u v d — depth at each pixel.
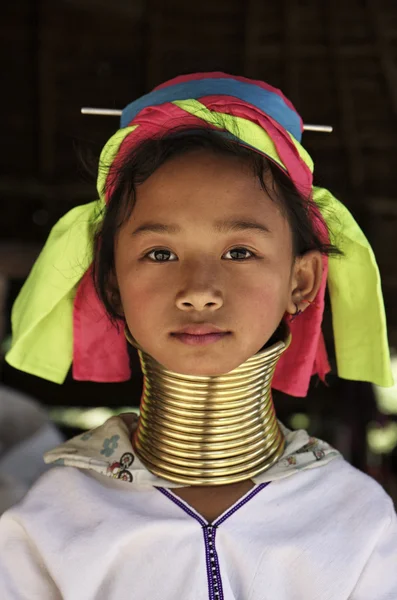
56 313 2.44
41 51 4.79
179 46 4.82
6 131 5.06
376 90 4.89
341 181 5.16
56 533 2.21
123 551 2.18
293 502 2.23
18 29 4.77
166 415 2.19
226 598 2.12
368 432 5.27
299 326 2.43
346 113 4.94
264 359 2.16
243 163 2.06
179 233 2.01
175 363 2.03
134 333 2.09
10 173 5.16
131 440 2.35
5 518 2.26
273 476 2.23
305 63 4.81
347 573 2.15
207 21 4.75
